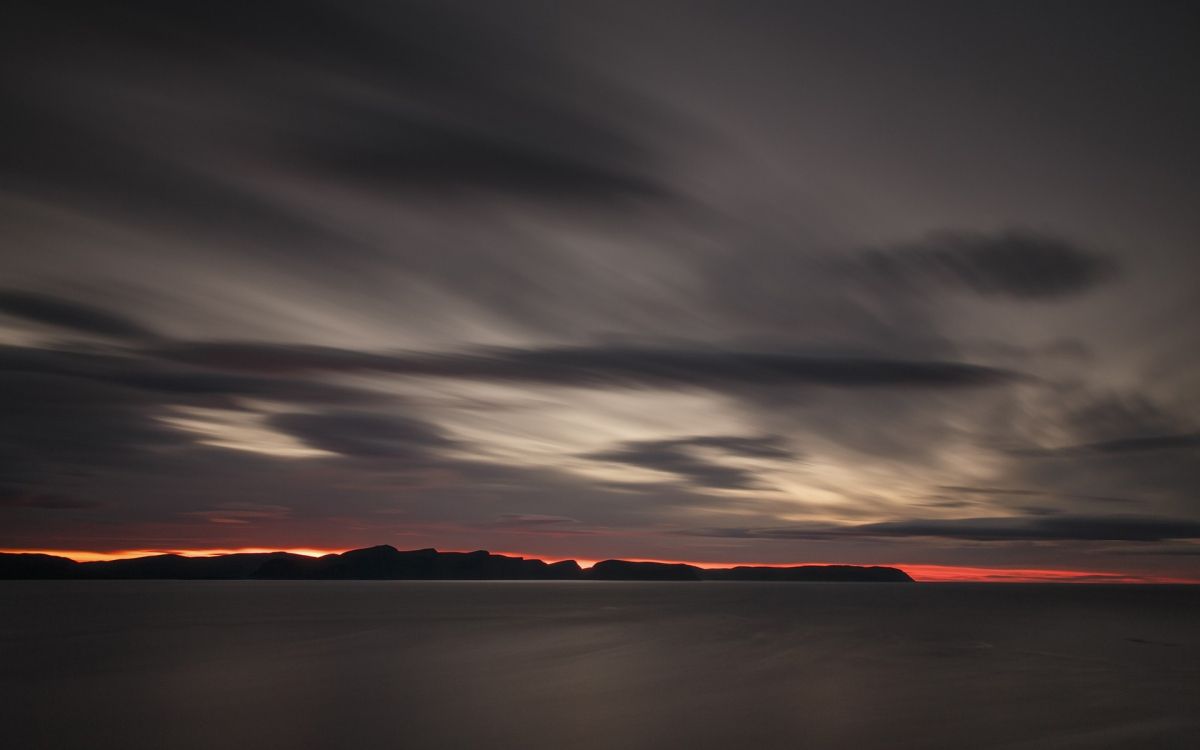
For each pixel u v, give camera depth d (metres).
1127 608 115.31
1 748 23.22
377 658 44.88
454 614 89.62
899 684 35.91
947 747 23.94
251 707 29.00
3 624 70.56
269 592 179.38
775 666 42.16
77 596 142.50
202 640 55.50
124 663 42.09
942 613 97.50
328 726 25.84
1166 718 28.38
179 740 23.97
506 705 29.64
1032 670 41.62
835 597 167.38
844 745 24.05
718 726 26.25
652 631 65.25
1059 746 24.33
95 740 24.03
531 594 177.75
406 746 23.38
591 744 23.75
